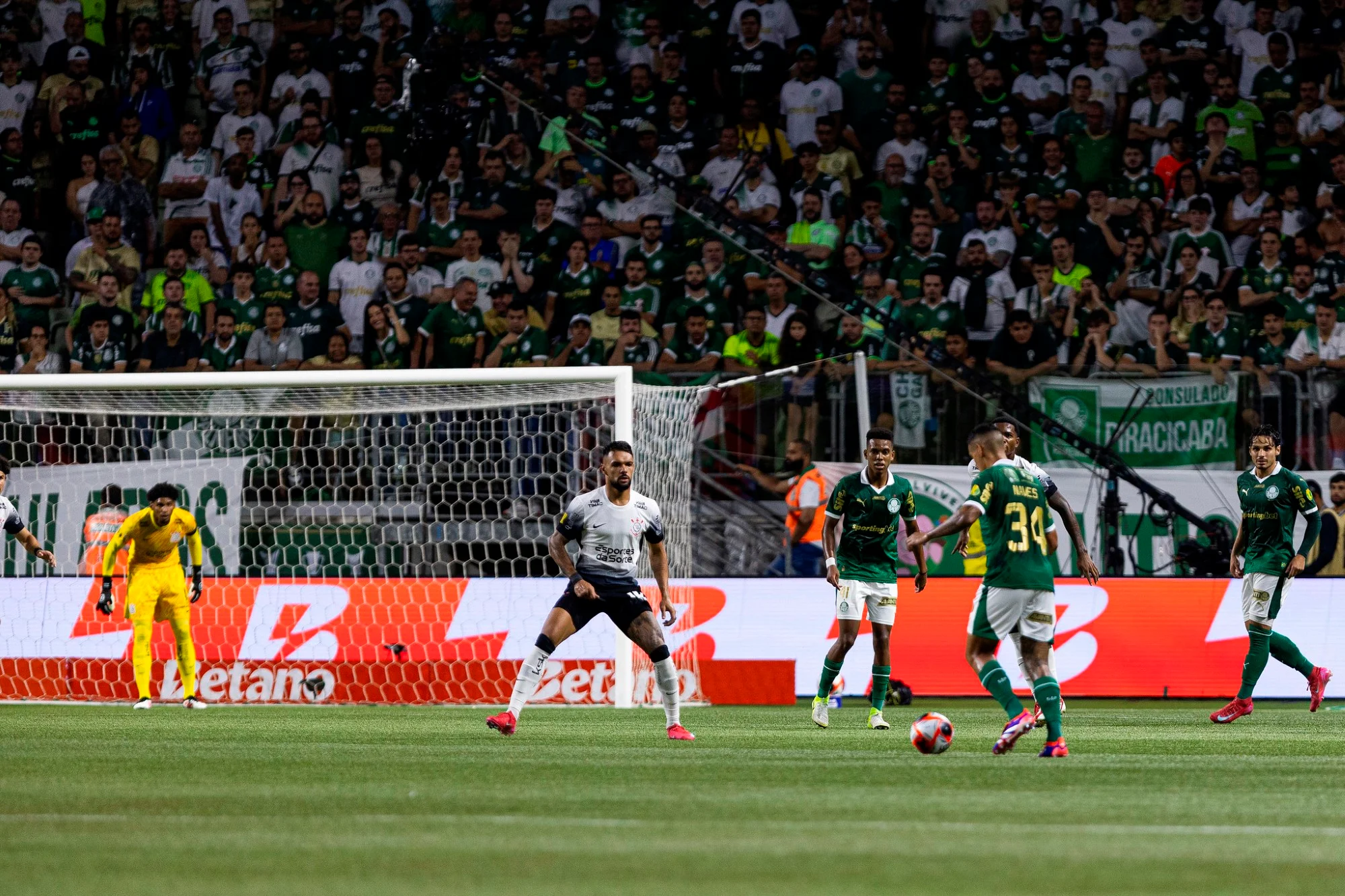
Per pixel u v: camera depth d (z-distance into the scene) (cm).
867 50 7819
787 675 5188
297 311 7612
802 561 5944
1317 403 6756
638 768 2786
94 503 6091
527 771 2728
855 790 2412
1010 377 6869
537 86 7619
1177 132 7569
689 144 7875
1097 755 3177
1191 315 7094
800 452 6538
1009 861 1653
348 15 8156
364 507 6588
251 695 5291
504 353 7412
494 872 1572
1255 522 4416
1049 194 7469
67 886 1485
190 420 6919
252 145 8019
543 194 7694
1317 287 7181
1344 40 7675
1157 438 6775
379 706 5156
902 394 6656
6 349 7819
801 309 7194
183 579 4831
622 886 1487
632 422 5425
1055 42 7744
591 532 3622
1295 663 4766
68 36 8256
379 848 1745
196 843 1794
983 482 3059
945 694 5441
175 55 8206
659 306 7438
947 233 7438
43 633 5447
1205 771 2797
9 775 2653
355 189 7888
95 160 8069
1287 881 1528
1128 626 5475
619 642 5019
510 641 5366
